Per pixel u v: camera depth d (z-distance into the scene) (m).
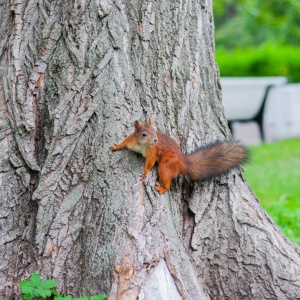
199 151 9.33
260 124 30.27
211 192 9.43
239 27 50.25
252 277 9.15
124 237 8.14
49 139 8.84
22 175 8.88
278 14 47.88
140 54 8.98
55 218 8.61
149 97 9.02
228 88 28.14
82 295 8.08
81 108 8.74
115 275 7.95
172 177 8.81
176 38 9.33
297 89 31.84
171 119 9.23
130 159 8.66
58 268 8.55
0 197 8.83
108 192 8.52
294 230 13.71
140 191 8.49
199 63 9.61
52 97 8.88
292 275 9.08
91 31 8.84
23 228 8.83
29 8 9.04
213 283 9.23
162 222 8.34
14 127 8.90
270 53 37.53
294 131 31.80
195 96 9.52
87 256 8.38
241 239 9.25
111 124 8.70
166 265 8.05
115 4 8.88
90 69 8.79
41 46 8.98
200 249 9.23
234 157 9.41
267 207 15.59
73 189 8.67
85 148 8.70
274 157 24.31
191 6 9.55
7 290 8.62
